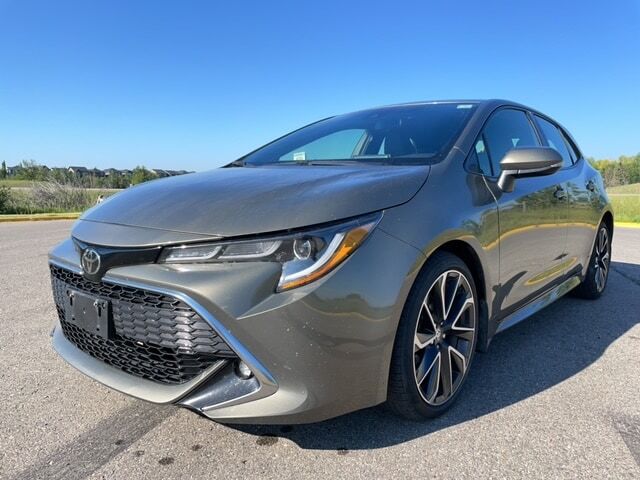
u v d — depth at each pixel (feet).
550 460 6.68
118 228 7.00
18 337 11.58
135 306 6.65
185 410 8.11
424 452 6.88
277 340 5.98
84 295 7.24
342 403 6.34
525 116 11.76
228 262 6.17
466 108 10.16
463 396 8.54
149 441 7.22
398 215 6.81
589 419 7.74
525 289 10.12
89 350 7.79
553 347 10.90
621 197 79.00
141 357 6.86
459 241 7.63
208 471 6.50
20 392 8.77
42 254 24.58
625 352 10.59
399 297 6.54
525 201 9.61
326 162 9.38
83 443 7.18
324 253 6.07
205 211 6.71
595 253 14.51
